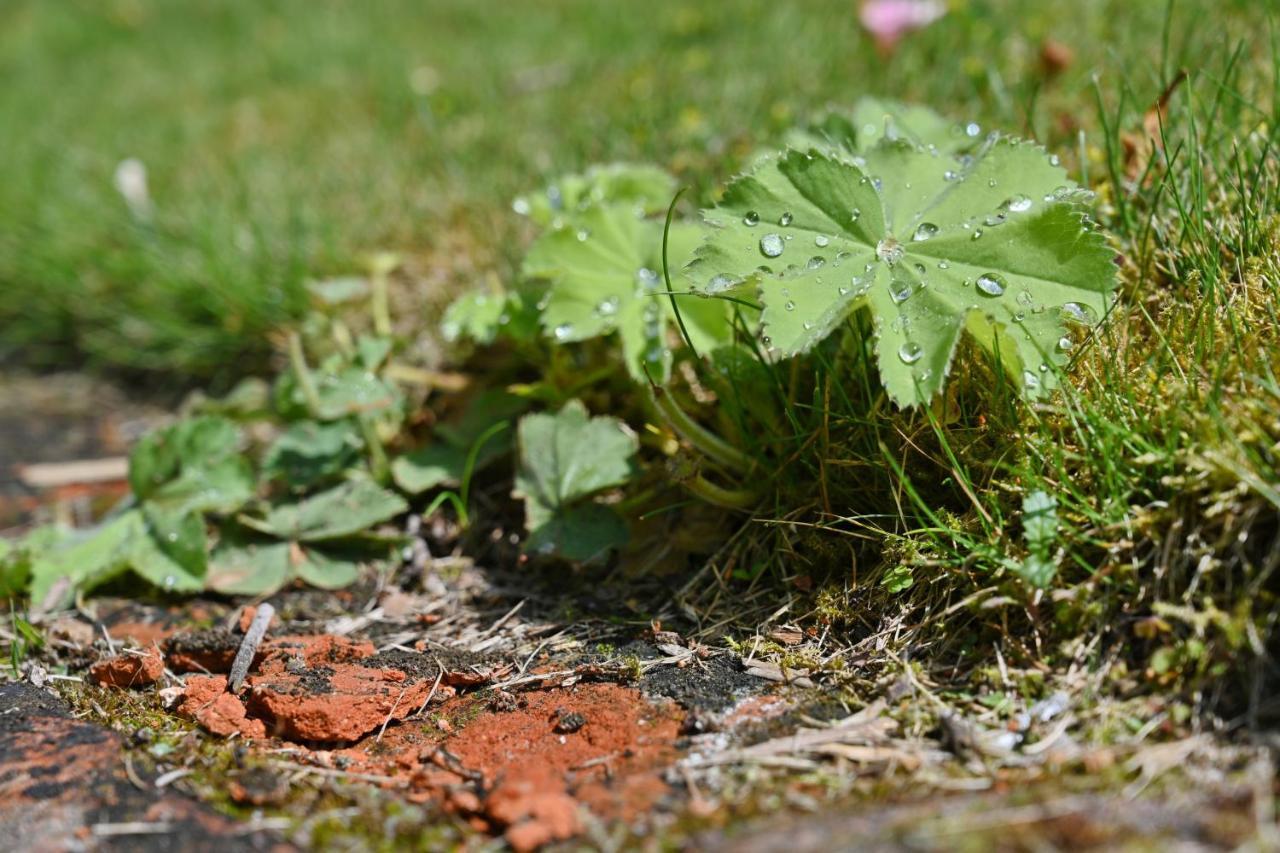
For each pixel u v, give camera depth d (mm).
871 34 842
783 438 683
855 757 625
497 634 688
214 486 729
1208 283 663
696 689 651
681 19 1053
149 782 630
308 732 647
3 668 680
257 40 1452
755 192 665
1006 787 611
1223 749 612
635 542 704
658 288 702
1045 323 650
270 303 829
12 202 1046
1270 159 711
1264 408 636
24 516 784
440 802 624
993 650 644
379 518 720
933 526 664
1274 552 625
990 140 668
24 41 1643
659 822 612
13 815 622
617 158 832
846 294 653
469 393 756
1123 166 726
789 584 677
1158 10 835
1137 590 637
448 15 1374
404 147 951
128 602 715
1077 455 648
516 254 788
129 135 1162
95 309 890
